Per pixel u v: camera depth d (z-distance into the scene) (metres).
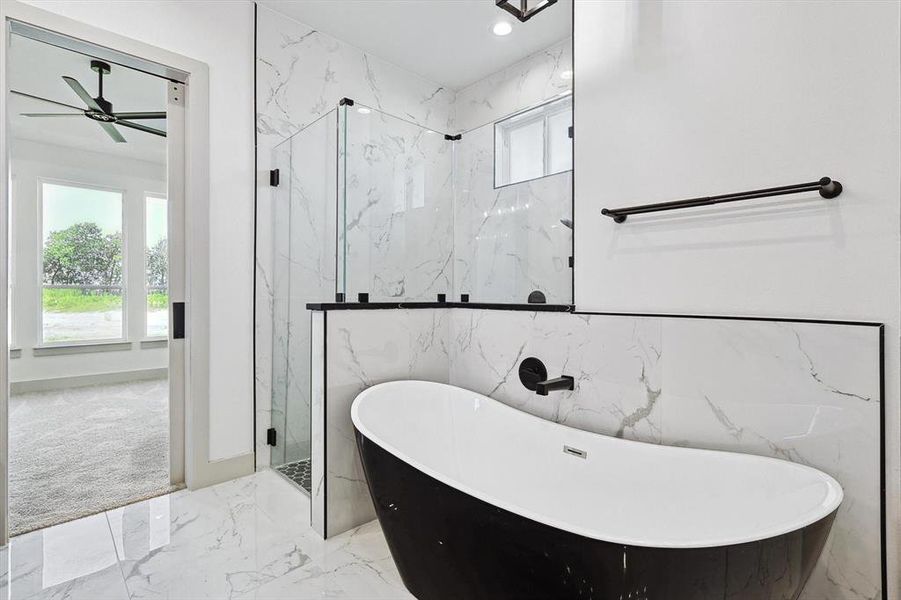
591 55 1.82
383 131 2.28
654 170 1.62
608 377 1.70
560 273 2.01
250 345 2.48
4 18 1.74
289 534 1.83
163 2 2.17
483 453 1.92
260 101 2.52
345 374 1.89
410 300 2.38
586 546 0.93
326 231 2.19
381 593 1.46
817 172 1.26
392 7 2.57
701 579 0.88
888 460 1.14
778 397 1.31
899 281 1.13
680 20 1.56
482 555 1.13
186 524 1.90
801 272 1.29
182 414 2.32
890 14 1.15
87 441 2.64
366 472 1.52
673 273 1.56
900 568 1.13
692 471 1.38
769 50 1.36
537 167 2.14
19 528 1.84
